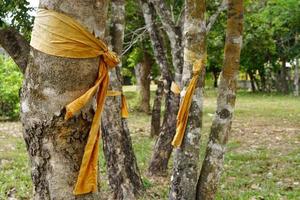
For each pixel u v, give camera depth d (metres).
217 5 12.30
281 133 16.12
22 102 3.27
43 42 3.11
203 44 5.34
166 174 9.84
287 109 24.69
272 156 11.93
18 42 3.79
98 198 3.42
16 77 19.92
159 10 9.21
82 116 3.23
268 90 41.19
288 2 26.23
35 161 3.29
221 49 21.16
